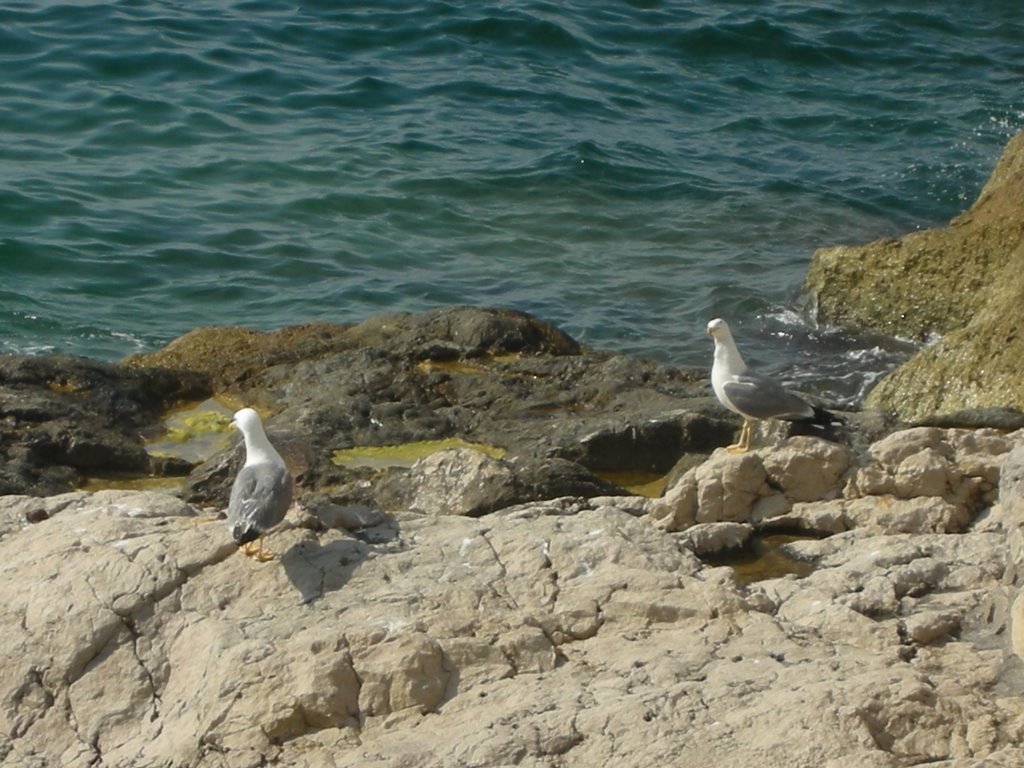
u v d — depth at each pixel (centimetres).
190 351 1706
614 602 959
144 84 2748
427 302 2061
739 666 889
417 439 1486
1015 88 3073
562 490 1295
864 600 996
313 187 2408
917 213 2450
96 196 2328
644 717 841
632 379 1620
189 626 949
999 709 848
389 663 889
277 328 1972
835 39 3278
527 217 2358
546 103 2828
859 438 1416
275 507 964
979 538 1084
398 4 3209
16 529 1077
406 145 2577
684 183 2498
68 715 924
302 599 959
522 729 837
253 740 860
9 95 2659
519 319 1747
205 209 2319
